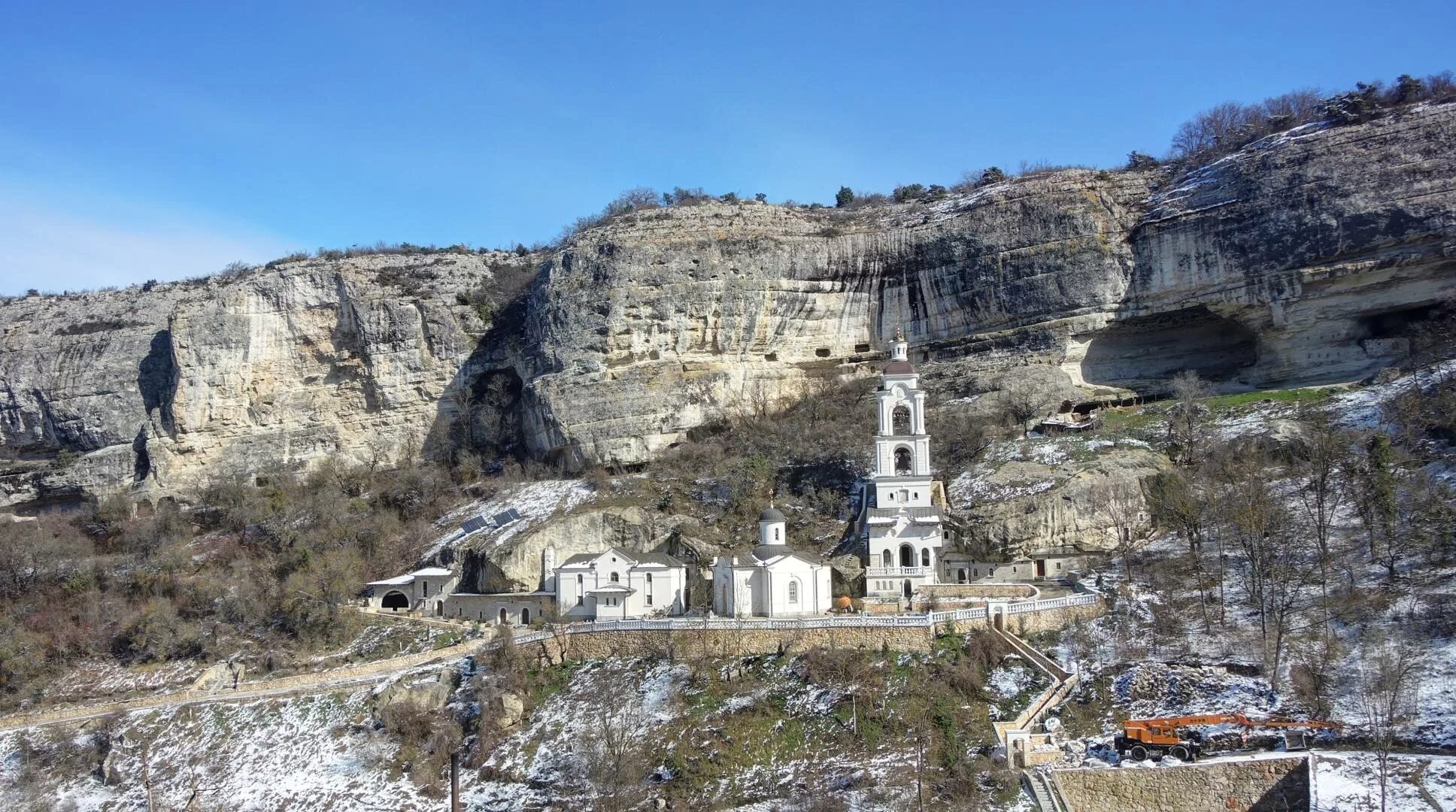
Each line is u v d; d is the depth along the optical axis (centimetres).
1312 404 11650
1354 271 11856
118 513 14912
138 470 15962
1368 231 11719
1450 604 7712
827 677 8106
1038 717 7450
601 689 8606
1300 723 6669
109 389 16412
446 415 15438
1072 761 6894
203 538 13825
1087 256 13250
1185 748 6656
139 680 10288
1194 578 9044
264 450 15575
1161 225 13025
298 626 10850
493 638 9731
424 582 11750
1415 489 9162
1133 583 9200
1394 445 10106
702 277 13938
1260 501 8975
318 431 15575
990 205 13962
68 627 11344
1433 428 10262
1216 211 12662
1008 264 13650
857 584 10262
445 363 15425
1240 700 7219
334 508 13712
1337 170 11988
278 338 15738
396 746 8606
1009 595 9338
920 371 13950
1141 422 12206
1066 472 10688
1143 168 14662
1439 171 11562
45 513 16238
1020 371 13138
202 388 15500
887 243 14350
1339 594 8244
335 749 8706
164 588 12188
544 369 14062
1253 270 12406
